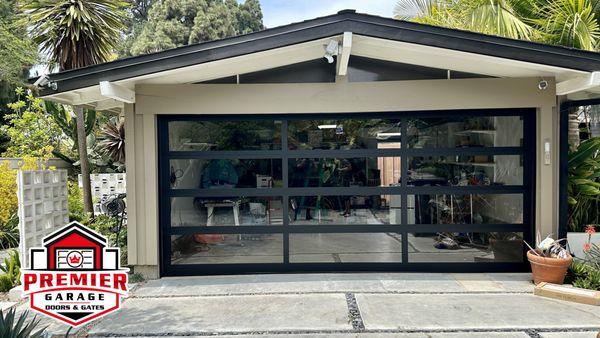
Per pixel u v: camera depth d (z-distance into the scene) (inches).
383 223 203.5
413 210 203.2
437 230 202.7
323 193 203.9
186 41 844.0
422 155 201.9
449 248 202.8
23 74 523.5
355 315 148.6
